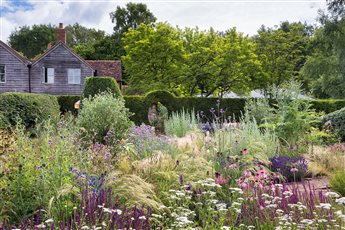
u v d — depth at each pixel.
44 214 3.29
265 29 44.81
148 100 16.47
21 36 49.78
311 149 7.42
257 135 7.52
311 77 28.23
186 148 6.52
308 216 3.43
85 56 39.19
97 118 8.94
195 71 24.55
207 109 17.28
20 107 10.81
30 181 3.74
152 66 24.91
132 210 3.46
